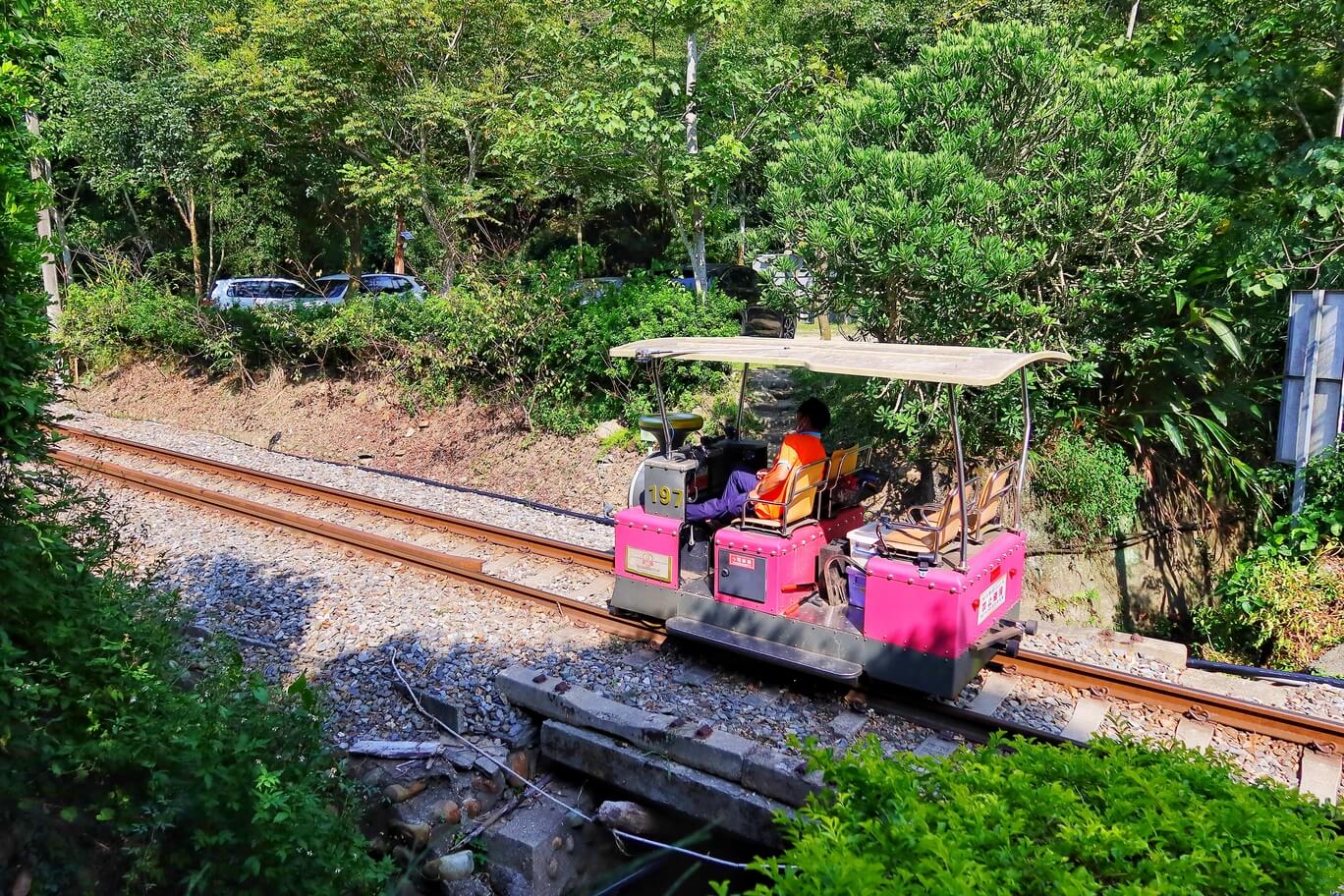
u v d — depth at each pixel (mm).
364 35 13789
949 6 15492
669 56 16453
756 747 4898
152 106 16375
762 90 12070
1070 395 8789
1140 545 9344
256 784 3656
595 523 9688
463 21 14359
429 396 13344
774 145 10539
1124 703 5727
